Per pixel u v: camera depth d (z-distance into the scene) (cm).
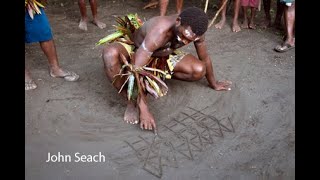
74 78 417
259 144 338
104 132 348
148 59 328
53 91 398
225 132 351
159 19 325
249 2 516
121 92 369
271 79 428
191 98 392
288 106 383
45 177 299
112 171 307
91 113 370
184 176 304
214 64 453
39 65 444
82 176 302
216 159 321
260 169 312
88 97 392
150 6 599
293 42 480
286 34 484
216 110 378
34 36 387
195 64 366
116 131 349
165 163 316
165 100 388
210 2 627
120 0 628
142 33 343
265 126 359
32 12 372
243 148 333
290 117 368
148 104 381
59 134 345
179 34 313
